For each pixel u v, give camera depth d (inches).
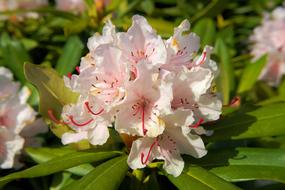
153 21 30.4
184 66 19.0
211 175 18.8
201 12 33.5
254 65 31.3
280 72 35.4
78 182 18.4
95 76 18.9
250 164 19.6
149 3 36.7
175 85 18.9
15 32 34.7
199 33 31.4
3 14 31.4
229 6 40.6
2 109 24.4
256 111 21.8
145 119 18.8
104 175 18.5
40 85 20.9
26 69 20.7
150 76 18.3
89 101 18.8
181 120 18.6
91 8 30.5
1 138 24.1
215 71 20.0
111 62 18.7
